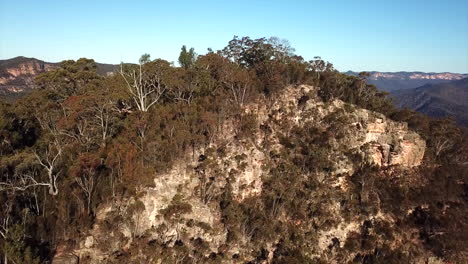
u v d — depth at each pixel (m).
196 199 52.09
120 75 71.88
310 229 55.88
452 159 80.75
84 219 43.38
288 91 75.12
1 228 39.44
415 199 65.75
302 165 62.41
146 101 68.25
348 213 59.31
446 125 84.38
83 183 47.69
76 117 55.25
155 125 59.06
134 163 49.56
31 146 55.34
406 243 59.47
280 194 57.16
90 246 41.72
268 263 51.28
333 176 63.19
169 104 69.06
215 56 76.31
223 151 58.88
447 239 60.38
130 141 55.16
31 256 35.00
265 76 78.88
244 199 56.84
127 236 44.44
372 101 84.56
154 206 47.78
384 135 71.06
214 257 47.91
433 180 70.75
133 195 47.03
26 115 57.34
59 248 40.72
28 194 46.50
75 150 53.75
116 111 62.41
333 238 56.00
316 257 52.97
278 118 69.50
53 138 56.47
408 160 71.25
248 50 94.38
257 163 60.25
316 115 69.44
